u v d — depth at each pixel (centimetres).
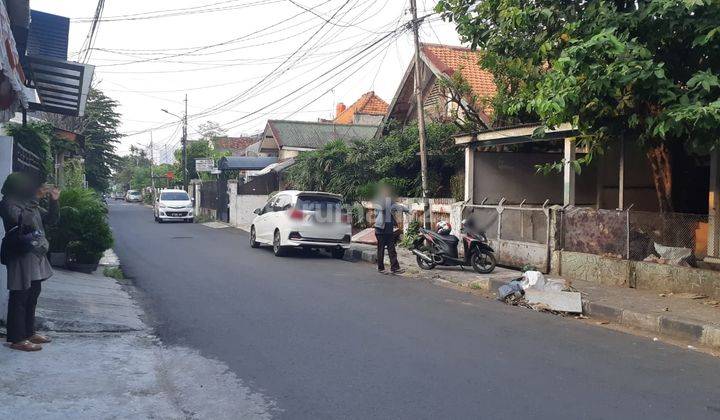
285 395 555
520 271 1365
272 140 3903
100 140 4612
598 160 1480
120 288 1102
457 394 561
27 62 1092
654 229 1115
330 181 2292
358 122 4041
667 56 929
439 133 1920
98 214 1238
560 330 841
